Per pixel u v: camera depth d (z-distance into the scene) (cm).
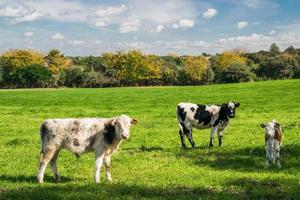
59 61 15900
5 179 1437
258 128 2933
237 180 1386
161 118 3762
